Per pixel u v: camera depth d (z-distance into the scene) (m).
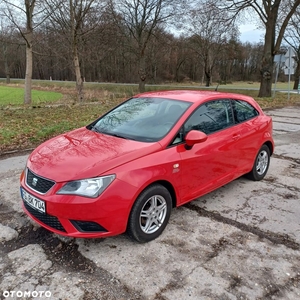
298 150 7.10
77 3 16.48
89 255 2.94
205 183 3.80
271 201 4.24
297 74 33.34
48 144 3.59
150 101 4.17
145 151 3.09
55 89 37.94
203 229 3.46
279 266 2.84
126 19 27.31
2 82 55.00
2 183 4.72
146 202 3.04
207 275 2.69
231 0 18.38
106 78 57.62
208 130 3.84
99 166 2.82
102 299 2.39
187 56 54.12
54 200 2.73
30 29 16.58
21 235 3.28
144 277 2.64
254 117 4.85
